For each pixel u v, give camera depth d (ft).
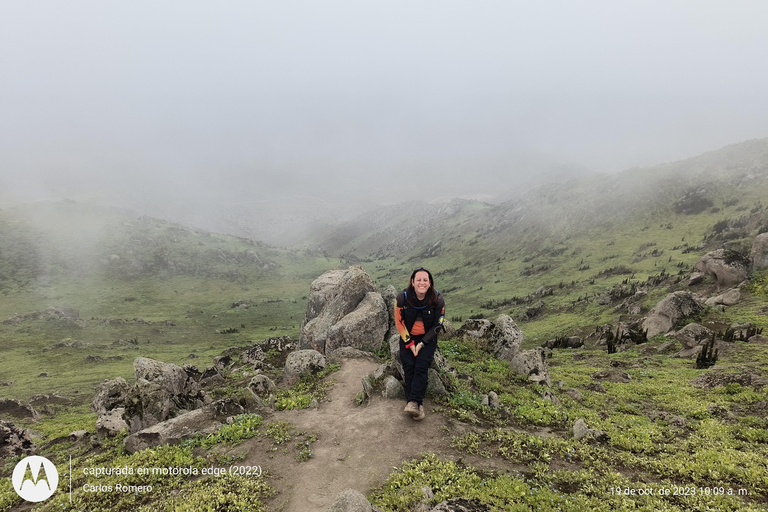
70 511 23.68
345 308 80.12
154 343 480.23
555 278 650.84
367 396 37.01
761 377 59.00
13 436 58.75
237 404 37.63
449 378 40.78
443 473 24.59
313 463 27.04
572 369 95.71
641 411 50.03
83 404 199.21
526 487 22.89
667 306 150.71
